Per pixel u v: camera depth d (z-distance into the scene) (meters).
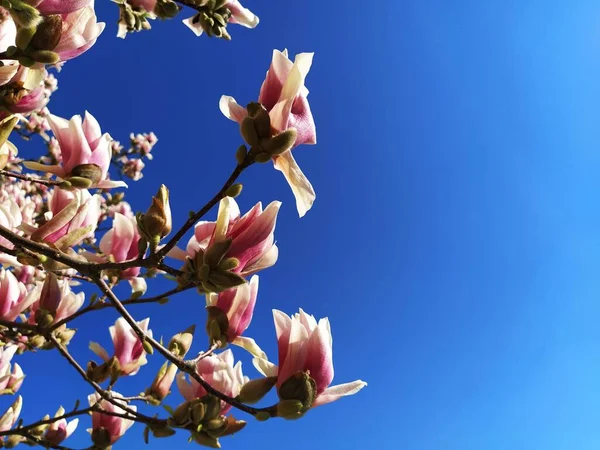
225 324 0.44
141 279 0.53
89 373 0.52
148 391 0.50
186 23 0.64
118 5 0.60
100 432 0.51
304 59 0.32
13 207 0.52
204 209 0.33
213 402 0.39
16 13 0.31
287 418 0.36
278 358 0.39
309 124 0.34
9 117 0.40
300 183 0.33
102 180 0.48
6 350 0.56
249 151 0.32
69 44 0.34
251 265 0.38
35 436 0.51
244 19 0.67
